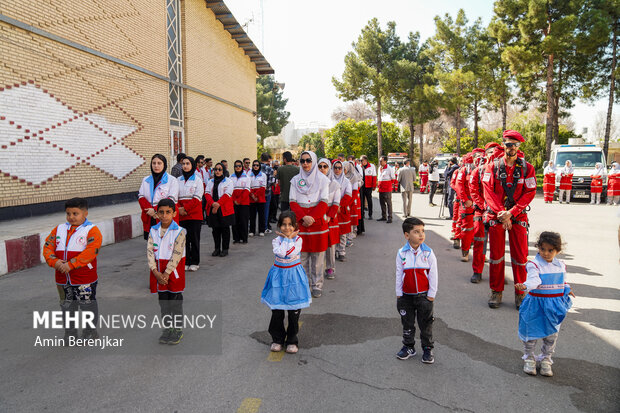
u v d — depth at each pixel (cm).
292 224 386
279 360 376
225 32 1839
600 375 351
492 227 510
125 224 927
